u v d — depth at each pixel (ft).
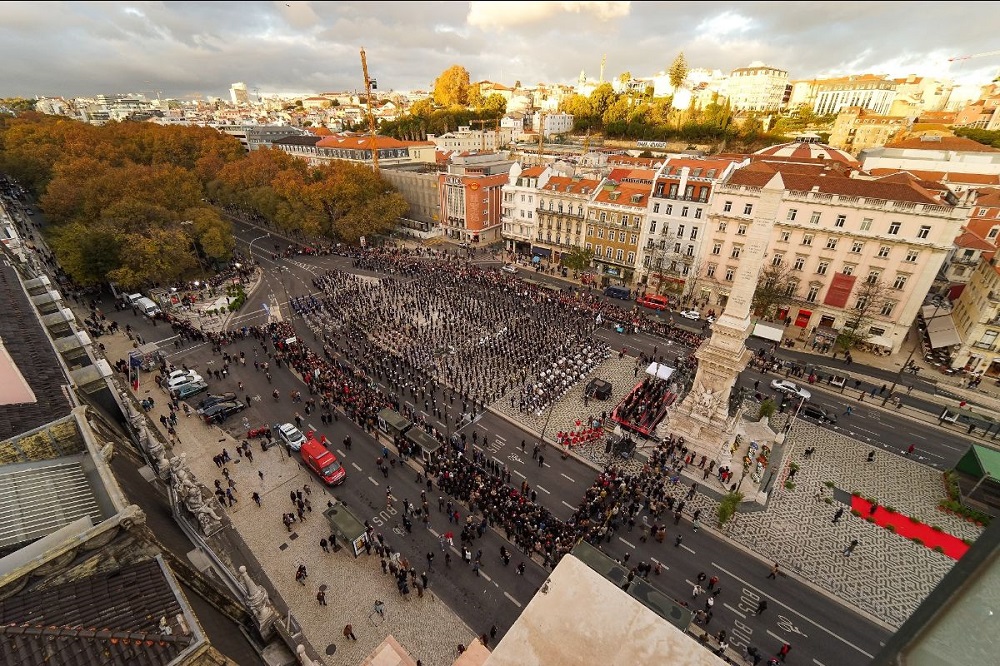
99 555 42.29
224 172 361.71
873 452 144.77
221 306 234.38
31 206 350.43
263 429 146.51
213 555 63.41
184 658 36.19
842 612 100.48
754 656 90.02
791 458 144.46
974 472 128.77
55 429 55.62
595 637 23.21
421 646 92.58
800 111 596.29
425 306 234.17
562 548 108.17
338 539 113.09
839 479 136.46
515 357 189.37
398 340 202.18
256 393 166.81
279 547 111.55
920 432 157.58
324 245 339.57
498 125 592.60
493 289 257.55
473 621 97.14
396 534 115.55
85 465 54.80
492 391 170.71
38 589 39.24
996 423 154.20
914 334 223.92
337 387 166.71
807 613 99.86
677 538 114.93
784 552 113.19
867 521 122.31
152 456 80.89
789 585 105.50
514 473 135.13
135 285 234.79
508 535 114.93
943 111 584.81
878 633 96.99
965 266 234.99
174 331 205.98
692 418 143.02
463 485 126.00
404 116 641.81
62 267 229.45
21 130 395.75
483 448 144.56
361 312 228.22
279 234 363.35
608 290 259.39
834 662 91.50
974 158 297.53
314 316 224.74
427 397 166.71
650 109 532.73
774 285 218.38
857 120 463.83
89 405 77.20
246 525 116.57
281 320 223.10
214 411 150.82
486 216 344.90
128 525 43.70
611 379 181.06
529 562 109.29
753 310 226.79
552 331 211.41
